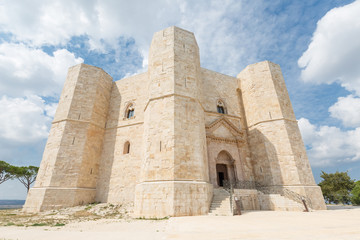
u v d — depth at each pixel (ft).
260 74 76.38
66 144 62.75
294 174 58.08
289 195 55.47
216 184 61.05
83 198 60.03
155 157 46.62
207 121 70.23
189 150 47.60
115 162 67.72
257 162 68.13
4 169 96.32
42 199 53.47
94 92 74.02
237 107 81.05
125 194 60.95
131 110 76.43
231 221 30.07
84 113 69.46
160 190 42.11
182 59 58.65
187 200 41.52
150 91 55.88
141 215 41.37
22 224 33.60
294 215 37.99
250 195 55.47
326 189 111.45
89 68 77.00
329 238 15.60
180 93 52.85
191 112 52.70
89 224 32.99
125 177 63.57
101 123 74.69
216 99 77.82
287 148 61.72
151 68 60.49
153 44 64.08
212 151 65.51
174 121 48.34
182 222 30.60
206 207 42.93
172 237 18.63
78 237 21.27
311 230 20.30
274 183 60.03
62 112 68.23
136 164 63.93
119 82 84.43
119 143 70.59
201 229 23.43
